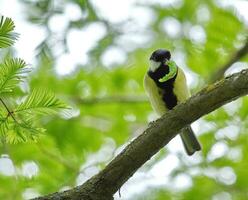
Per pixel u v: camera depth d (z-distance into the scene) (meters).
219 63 13.51
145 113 14.64
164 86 9.47
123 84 14.91
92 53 12.32
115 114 14.62
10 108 5.71
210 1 13.69
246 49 12.62
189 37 13.65
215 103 5.89
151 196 11.74
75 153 13.30
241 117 12.23
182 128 6.01
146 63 14.85
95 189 6.05
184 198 11.79
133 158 6.04
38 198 6.01
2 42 5.32
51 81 13.80
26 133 5.74
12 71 5.37
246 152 12.27
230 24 13.14
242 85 5.76
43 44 9.95
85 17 10.48
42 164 11.60
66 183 10.80
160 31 14.20
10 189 10.92
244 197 11.84
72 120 13.45
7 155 9.97
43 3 9.70
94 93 14.70
